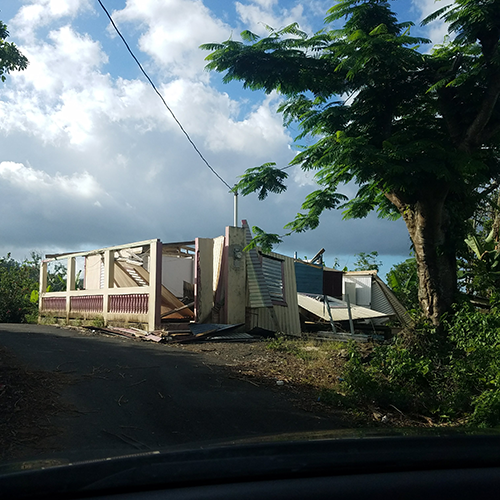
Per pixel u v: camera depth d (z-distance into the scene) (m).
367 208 13.21
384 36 9.71
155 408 5.98
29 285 22.78
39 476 1.37
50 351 8.52
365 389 7.37
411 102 11.48
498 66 9.51
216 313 13.98
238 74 10.88
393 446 1.59
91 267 17.95
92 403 5.88
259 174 11.64
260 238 11.82
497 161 11.62
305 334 14.44
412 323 10.74
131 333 12.12
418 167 9.52
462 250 11.62
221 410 6.11
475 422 6.23
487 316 9.77
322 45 11.27
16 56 10.36
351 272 22.19
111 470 1.40
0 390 5.77
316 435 1.82
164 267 16.05
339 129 11.18
